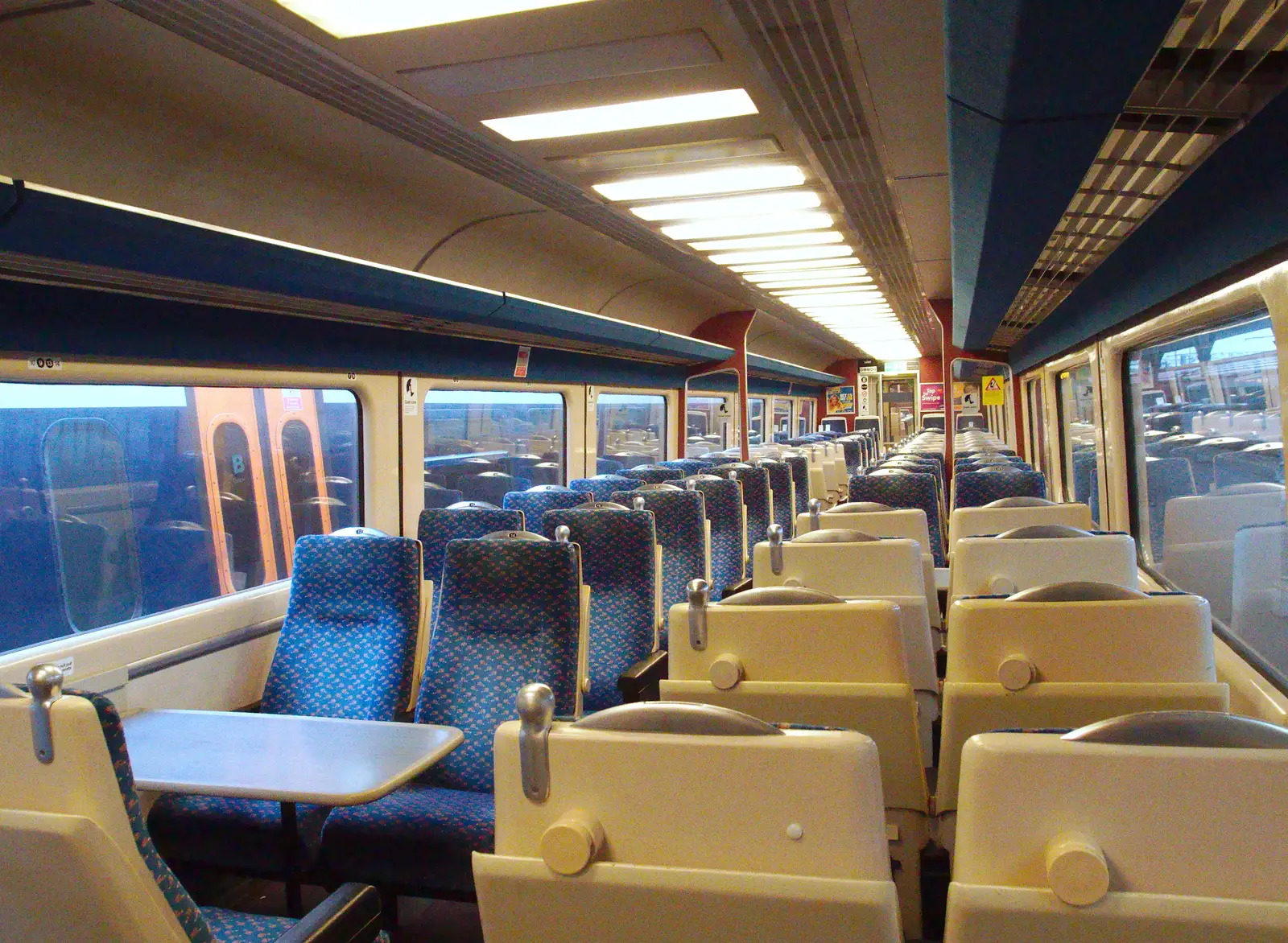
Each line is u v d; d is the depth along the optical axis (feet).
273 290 14.43
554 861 4.75
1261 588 10.16
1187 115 7.77
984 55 6.08
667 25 8.99
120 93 10.59
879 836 4.57
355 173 14.62
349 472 19.34
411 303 17.90
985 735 4.46
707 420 48.70
